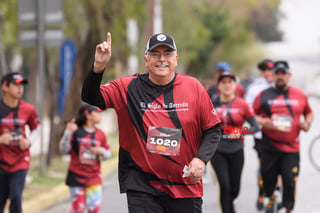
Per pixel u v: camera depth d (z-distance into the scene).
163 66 8.66
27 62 63.66
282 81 15.09
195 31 60.12
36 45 21.22
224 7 74.00
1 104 13.45
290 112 14.95
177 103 8.79
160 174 8.84
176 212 8.97
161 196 8.90
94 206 14.59
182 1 57.88
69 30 32.75
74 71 26.81
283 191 14.87
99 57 8.35
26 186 19.44
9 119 13.34
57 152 26.69
